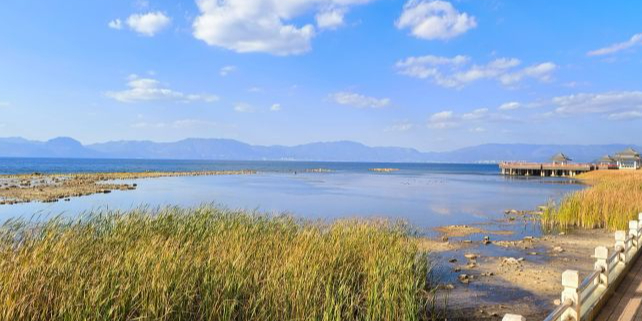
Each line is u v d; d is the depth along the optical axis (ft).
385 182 228.43
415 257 38.37
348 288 27.55
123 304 20.89
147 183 187.83
